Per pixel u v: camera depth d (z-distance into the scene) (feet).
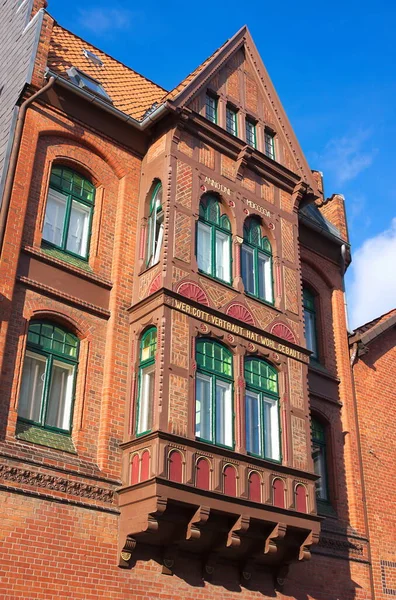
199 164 53.52
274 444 49.70
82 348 46.52
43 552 38.50
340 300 67.36
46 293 45.24
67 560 39.32
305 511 48.29
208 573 45.21
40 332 45.01
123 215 52.03
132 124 54.19
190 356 45.93
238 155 56.59
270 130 62.08
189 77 58.90
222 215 54.13
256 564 48.42
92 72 60.54
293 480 48.57
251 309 52.06
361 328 70.90
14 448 39.78
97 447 44.29
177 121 52.80
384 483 62.13
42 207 47.34
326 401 61.05
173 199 50.21
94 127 52.44
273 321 53.47
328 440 60.23
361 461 61.00
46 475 40.14
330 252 68.74
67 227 49.49
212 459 44.04
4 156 46.65
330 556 54.13
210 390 46.78
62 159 50.19
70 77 53.16
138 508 41.29
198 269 49.47
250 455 47.03
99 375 46.44
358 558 56.13
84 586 39.47
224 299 50.31
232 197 54.90
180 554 44.47
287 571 49.24
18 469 39.06
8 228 44.09
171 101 52.26
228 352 49.19
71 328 46.37
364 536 57.72
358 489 59.31
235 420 47.06
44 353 44.70
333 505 57.77
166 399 43.32
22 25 55.57
